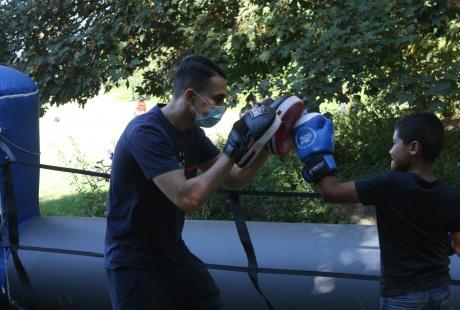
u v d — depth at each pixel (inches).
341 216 227.8
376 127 291.1
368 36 184.5
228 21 245.1
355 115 298.0
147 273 95.4
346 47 190.4
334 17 197.9
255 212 235.0
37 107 159.8
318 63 191.3
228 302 126.6
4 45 261.1
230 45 227.3
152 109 94.5
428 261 84.6
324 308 119.9
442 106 195.8
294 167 245.8
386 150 276.5
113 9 251.1
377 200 84.6
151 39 256.8
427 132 84.1
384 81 199.9
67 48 234.5
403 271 84.4
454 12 235.1
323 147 89.7
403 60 214.2
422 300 83.1
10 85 148.7
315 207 232.1
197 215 234.7
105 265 98.0
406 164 86.5
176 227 97.2
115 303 97.3
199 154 104.3
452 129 297.4
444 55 225.6
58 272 142.9
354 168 274.8
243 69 250.2
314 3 222.7
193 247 133.6
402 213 84.1
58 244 146.5
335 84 191.3
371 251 121.3
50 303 145.6
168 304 98.0
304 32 211.8
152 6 236.2
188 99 91.0
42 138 598.9
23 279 130.6
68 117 758.5
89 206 288.0
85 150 504.1
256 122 85.7
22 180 153.6
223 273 127.7
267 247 128.8
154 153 88.4
